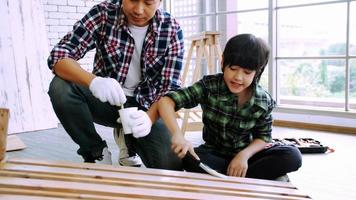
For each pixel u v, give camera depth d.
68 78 1.29
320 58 3.40
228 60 1.24
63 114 1.39
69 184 0.80
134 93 1.52
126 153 1.73
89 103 1.47
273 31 3.55
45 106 3.41
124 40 1.46
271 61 3.58
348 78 3.22
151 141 1.41
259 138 1.43
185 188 0.88
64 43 1.37
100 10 1.44
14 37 3.30
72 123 1.41
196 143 2.65
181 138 1.20
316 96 3.54
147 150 1.42
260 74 1.34
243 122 1.39
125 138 1.56
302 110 3.43
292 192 0.98
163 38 1.50
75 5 3.97
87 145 1.46
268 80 3.62
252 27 3.77
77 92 1.41
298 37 3.52
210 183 0.96
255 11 3.70
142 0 1.27
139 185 0.86
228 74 1.26
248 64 1.22
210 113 1.41
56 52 1.32
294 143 2.54
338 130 3.18
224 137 1.43
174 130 1.22
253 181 1.06
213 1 4.07
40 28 3.48
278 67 3.64
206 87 1.38
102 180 0.86
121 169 0.99
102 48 1.48
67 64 1.29
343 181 1.90
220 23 4.04
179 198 0.79
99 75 1.53
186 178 0.99
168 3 4.58
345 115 3.17
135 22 1.39
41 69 3.44
